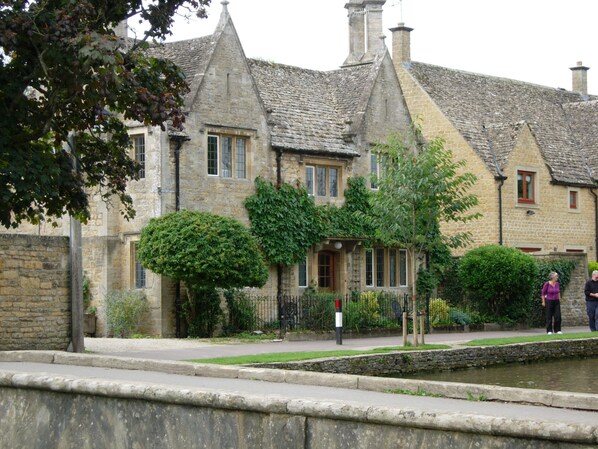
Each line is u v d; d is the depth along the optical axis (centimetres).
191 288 2988
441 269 3784
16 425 1132
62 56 1633
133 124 3072
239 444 941
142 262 2894
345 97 3750
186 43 3331
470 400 1109
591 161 4688
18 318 2262
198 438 971
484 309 3659
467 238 2820
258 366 1953
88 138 2030
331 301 3103
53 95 1736
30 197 1756
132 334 2995
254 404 923
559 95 5212
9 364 1551
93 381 1053
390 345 2662
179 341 2697
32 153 1802
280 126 3425
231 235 2889
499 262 3566
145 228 2916
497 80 4881
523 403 1108
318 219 3403
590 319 3269
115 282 3097
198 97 3120
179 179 3059
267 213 3266
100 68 1619
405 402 1054
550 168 4350
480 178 4116
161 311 3000
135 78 1795
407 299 3272
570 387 2091
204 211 3073
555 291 3194
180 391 977
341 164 3534
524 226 4203
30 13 1656
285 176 3362
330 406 873
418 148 3700
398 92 3781
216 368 1365
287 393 1125
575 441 737
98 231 3102
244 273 2886
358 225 3528
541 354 2722
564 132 4831
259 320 3183
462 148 4188
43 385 1096
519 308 3653
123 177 2023
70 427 1080
